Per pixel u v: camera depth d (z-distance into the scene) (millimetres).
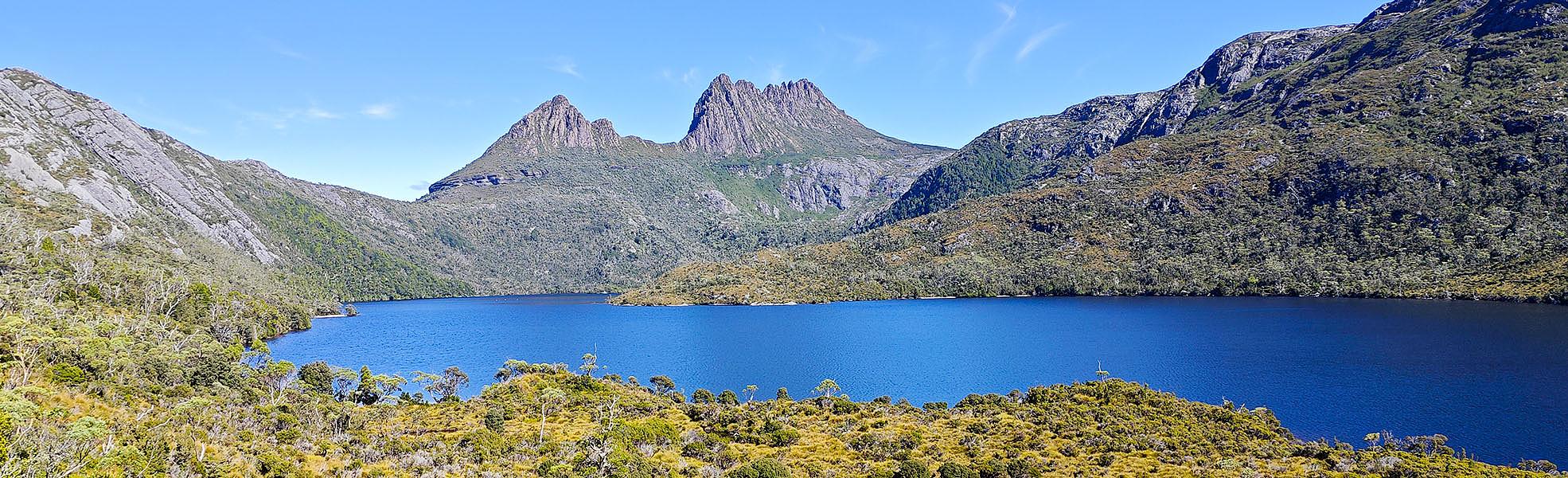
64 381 73812
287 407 80375
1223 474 60000
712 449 71312
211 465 52906
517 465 62625
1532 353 131875
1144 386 98062
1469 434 85938
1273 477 59875
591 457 63531
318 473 57281
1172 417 83688
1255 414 88812
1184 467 62750
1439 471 60656
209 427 64875
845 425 82750
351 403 99938
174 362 93875
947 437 76875
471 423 82188
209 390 88938
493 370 160250
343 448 65750
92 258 175500
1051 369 145875
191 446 55062
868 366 156625
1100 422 81125
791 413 92250
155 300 163375
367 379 109062
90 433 50719
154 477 48281
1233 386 120000
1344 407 101188
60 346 81625
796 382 141125
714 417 88812
